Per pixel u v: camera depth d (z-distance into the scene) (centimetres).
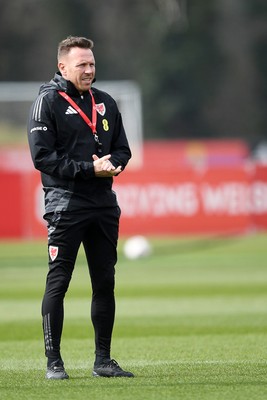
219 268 6338
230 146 14650
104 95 2758
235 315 4206
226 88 18475
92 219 2689
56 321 2697
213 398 2447
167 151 13900
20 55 19100
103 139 2717
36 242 8544
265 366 2930
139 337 3622
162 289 5238
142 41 18562
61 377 2705
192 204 8838
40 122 2678
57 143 2697
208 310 4381
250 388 2572
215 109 18388
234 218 8888
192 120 18262
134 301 4744
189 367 2930
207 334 3675
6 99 12050
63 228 2677
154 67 18025
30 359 3156
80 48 2683
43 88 2723
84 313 4325
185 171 8825
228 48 18688
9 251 7694
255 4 19012
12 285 5500
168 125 18088
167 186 8800
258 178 8956
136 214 8775
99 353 2766
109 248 2725
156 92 17975
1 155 11956
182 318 4131
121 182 8744
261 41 18925
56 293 2692
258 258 6962
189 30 18300
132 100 11881
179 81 18175
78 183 2673
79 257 7212
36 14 19200
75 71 2677
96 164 2644
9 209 8838
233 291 5112
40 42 19150
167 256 7212
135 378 2728
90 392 2530
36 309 4491
